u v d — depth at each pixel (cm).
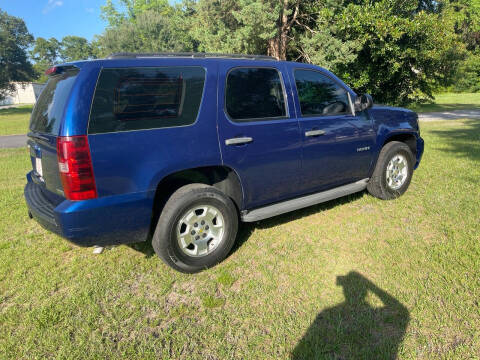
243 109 332
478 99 2791
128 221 277
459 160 668
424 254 320
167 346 226
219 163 315
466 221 385
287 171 364
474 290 262
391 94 1677
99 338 236
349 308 250
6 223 450
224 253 325
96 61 267
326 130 388
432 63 1487
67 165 251
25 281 309
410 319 235
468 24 3612
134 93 275
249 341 226
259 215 343
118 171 267
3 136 1622
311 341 221
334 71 1437
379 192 460
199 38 1678
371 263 311
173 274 312
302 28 1539
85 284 301
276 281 292
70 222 255
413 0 1343
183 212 295
